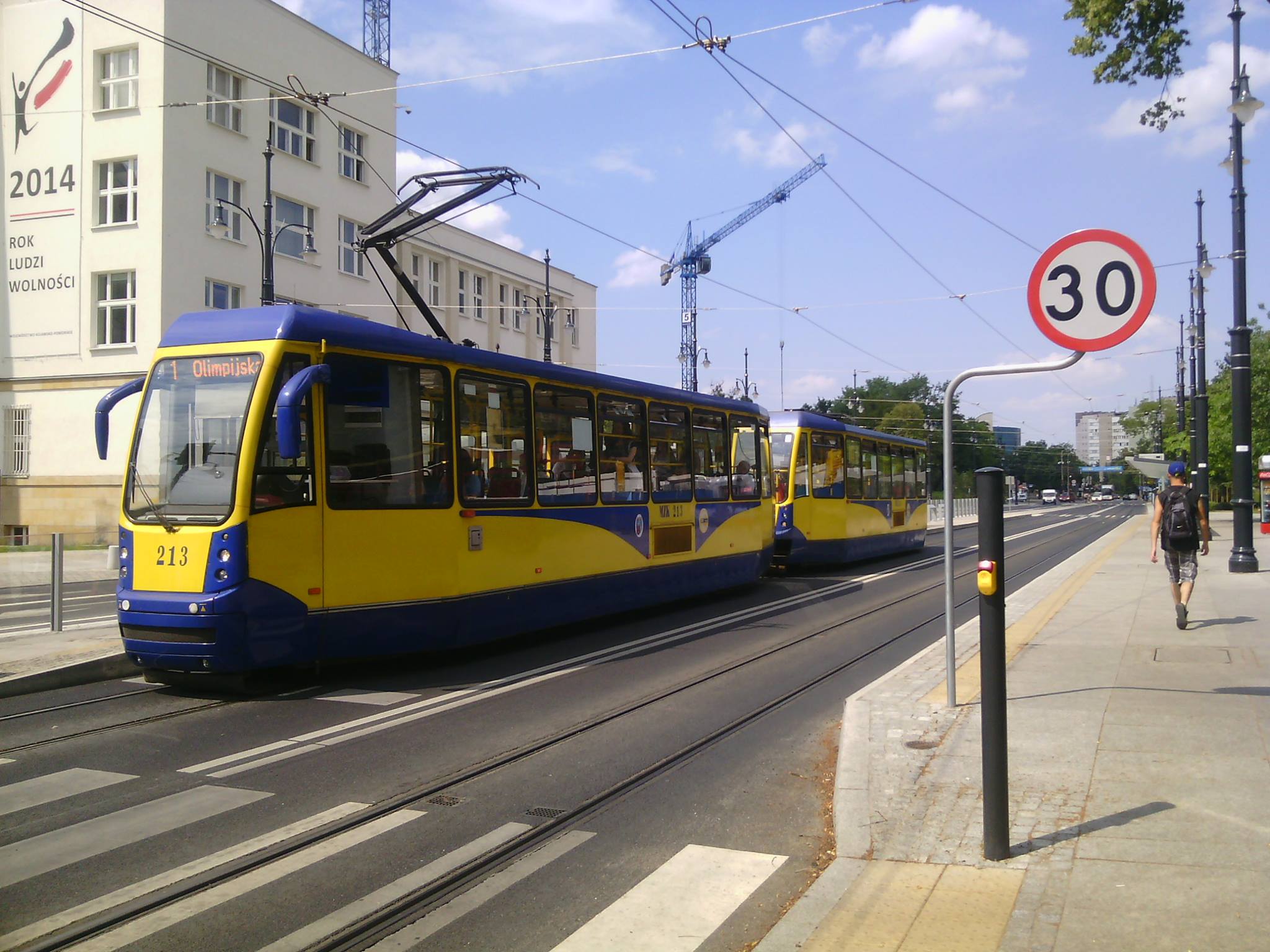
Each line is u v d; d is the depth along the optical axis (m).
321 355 9.54
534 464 12.29
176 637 8.84
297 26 33.09
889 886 4.65
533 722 8.38
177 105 24.91
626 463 14.33
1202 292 29.38
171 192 29.03
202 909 4.71
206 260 30.09
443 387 10.87
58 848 5.49
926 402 99.38
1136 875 4.62
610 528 13.77
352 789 6.55
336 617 9.55
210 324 9.62
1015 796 5.83
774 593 18.77
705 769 7.11
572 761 7.25
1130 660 9.99
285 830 5.77
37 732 8.01
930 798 5.89
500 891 4.95
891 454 27.50
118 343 29.72
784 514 21.59
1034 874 4.70
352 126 35.78
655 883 5.02
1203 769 6.17
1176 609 12.38
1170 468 12.15
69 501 30.12
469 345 11.58
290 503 9.24
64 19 29.89
